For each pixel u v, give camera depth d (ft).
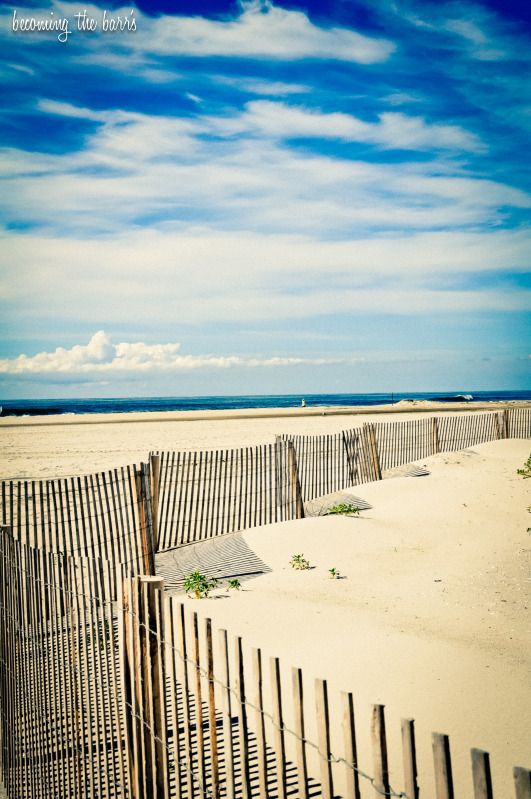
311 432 122.93
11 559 16.79
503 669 18.90
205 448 96.84
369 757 14.46
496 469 59.36
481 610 24.52
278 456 44.57
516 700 16.85
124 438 119.34
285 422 155.12
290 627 23.12
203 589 27.32
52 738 14.61
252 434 121.49
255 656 8.79
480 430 81.61
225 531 41.55
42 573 15.42
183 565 33.35
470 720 15.94
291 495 44.93
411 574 29.94
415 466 61.67
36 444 110.52
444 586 27.89
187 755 10.65
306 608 25.12
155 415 211.82
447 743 6.05
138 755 11.99
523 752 14.43
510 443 73.36
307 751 14.78
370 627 22.82
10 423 171.73
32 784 15.80
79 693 13.82
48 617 16.21
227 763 9.48
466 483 51.80
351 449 53.93
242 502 46.85
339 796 12.86
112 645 12.64
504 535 37.27
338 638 21.80
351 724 7.20
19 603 16.33
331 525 39.24
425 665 19.27
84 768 13.39
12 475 69.97
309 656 20.39
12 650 16.87
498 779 13.43
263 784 8.82
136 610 11.82
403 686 17.93
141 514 29.30
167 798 11.39
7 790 17.49
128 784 12.46
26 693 16.02
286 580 29.22
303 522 40.19
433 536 37.29
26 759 16.10
